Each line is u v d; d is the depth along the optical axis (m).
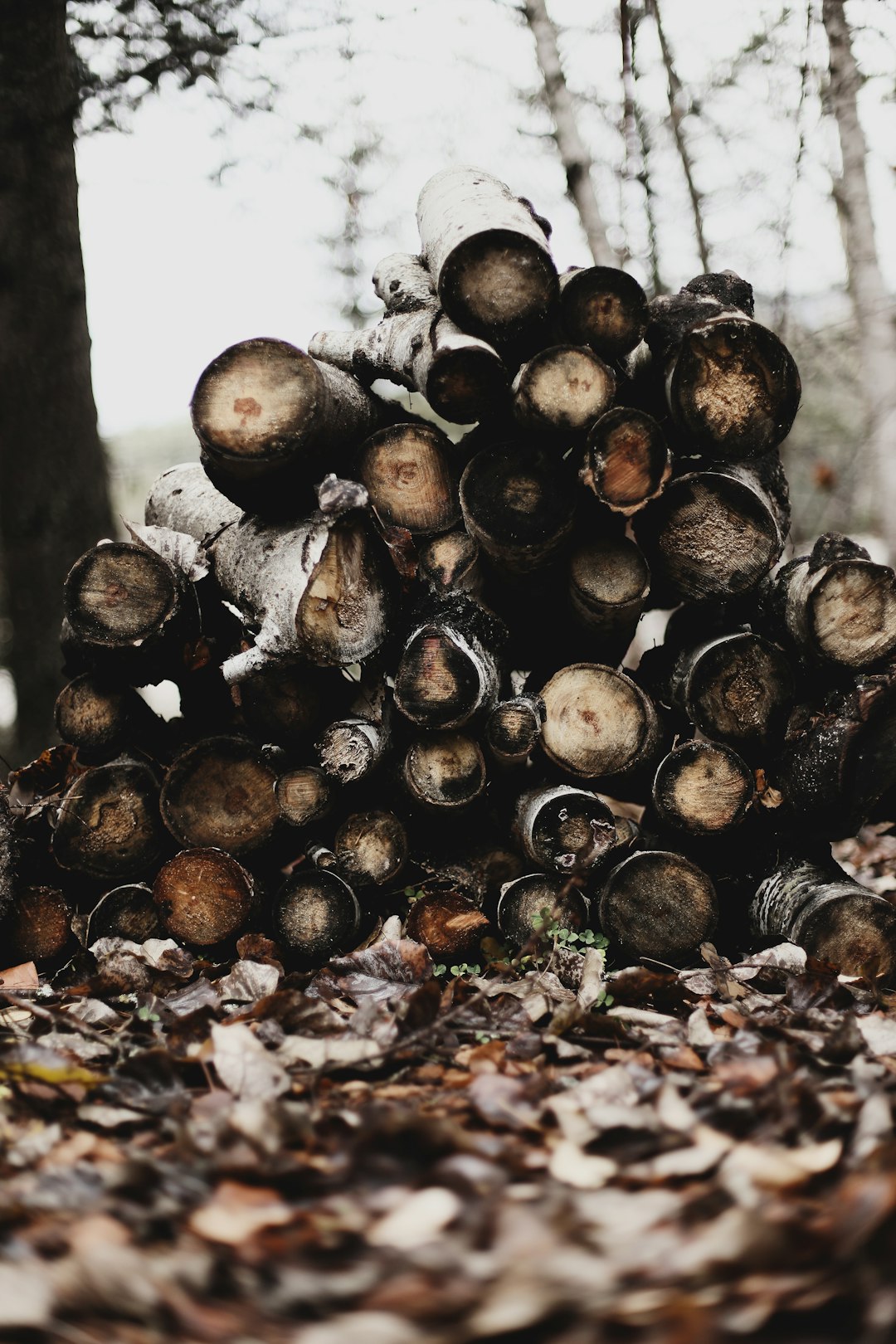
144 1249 1.44
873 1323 1.26
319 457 3.14
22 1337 1.33
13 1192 1.61
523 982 2.82
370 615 3.17
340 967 2.94
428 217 3.51
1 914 3.30
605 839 3.14
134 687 3.63
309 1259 1.42
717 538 3.19
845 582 3.15
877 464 8.80
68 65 6.17
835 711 3.20
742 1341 1.25
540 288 2.98
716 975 2.90
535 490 3.04
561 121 8.17
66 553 6.35
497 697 3.29
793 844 3.38
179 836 3.42
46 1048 2.14
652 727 3.25
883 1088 1.88
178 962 3.18
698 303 3.34
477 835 3.51
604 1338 1.26
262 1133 1.74
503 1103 1.89
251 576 3.22
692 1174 1.62
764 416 3.13
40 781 3.74
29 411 6.26
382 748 3.28
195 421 2.95
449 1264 1.36
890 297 8.15
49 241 6.22
